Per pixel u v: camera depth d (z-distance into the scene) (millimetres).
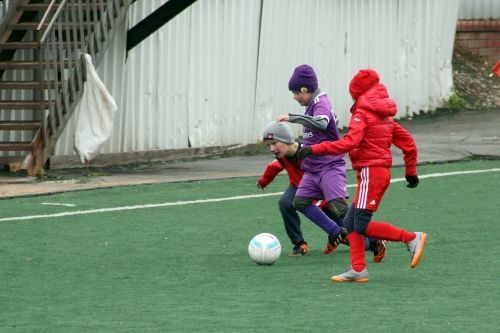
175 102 38375
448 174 33719
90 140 32156
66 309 14195
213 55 39781
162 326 13078
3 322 13367
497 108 54781
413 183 17078
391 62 50156
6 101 32719
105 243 20312
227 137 40906
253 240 17922
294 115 17375
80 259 18484
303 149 15336
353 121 15695
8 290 15625
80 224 22875
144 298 14961
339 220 19234
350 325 13094
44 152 31578
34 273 17094
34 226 22500
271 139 18203
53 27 30688
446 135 45219
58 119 31547
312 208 18594
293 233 18953
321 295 15117
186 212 25047
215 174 33719
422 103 52875
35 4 35125
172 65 38000
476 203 26750
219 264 18016
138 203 26578
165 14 35375
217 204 26547
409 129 47656
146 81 37062
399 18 50438
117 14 33719
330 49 46312
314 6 45031
